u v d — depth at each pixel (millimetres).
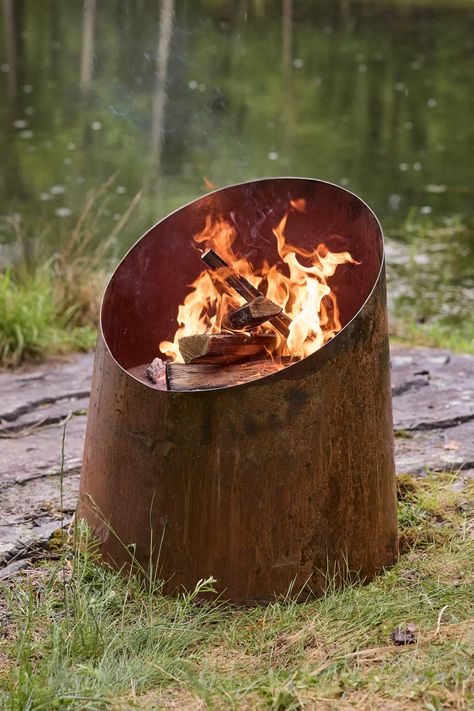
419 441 4699
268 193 4215
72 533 4137
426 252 9000
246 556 3857
